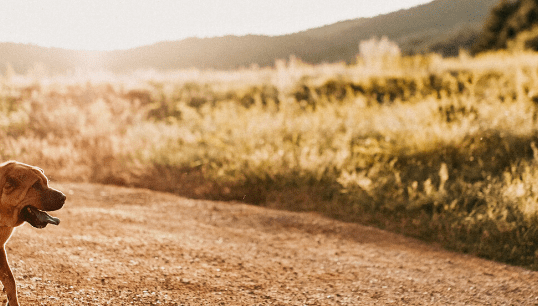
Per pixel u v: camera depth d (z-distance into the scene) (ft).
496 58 49.26
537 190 21.86
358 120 37.19
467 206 23.27
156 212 22.27
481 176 26.14
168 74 61.82
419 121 33.68
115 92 52.37
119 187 27.99
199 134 36.47
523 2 90.53
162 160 32.42
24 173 8.23
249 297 12.48
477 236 20.47
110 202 23.58
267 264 15.85
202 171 30.42
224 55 407.64
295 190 27.17
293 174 28.22
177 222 20.72
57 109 42.34
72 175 29.37
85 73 57.98
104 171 30.09
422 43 211.61
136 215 21.01
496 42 95.04
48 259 13.46
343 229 21.58
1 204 8.12
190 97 51.29
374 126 34.94
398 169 28.32
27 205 8.22
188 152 33.14
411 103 40.45
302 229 21.36
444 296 13.60
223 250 17.02
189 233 18.99
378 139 32.91
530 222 20.11
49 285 11.59
